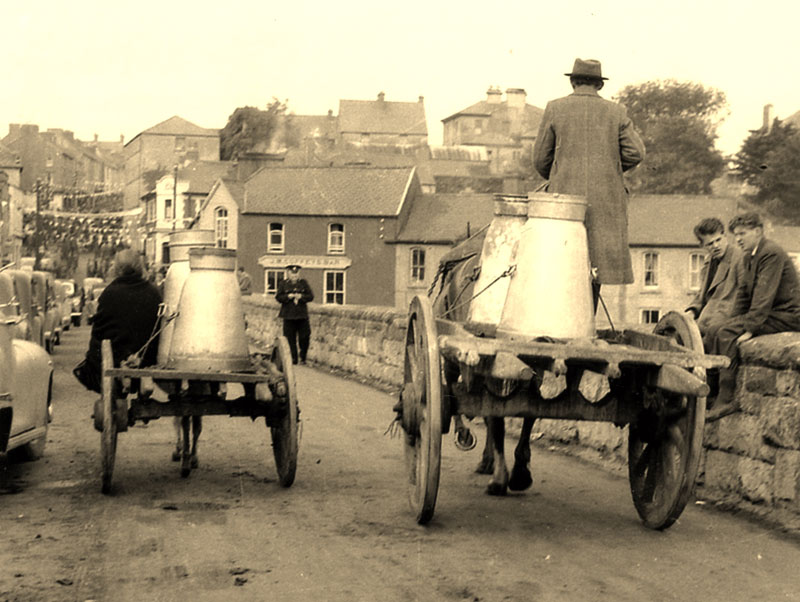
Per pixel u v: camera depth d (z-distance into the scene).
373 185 71.62
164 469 8.99
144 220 95.75
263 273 70.69
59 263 67.81
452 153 125.19
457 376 7.27
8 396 7.54
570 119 7.68
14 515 7.07
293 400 8.00
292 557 6.00
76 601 5.10
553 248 6.71
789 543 6.44
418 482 6.80
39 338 17.97
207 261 8.16
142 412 7.86
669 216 66.56
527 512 7.30
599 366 6.26
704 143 88.50
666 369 6.08
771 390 7.18
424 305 6.74
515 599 5.19
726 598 5.25
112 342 8.67
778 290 7.65
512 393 6.59
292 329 21.86
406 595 5.25
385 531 6.68
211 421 12.25
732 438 7.57
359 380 18.41
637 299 65.19
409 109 148.12
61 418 12.34
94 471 8.87
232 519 7.02
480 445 10.64
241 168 78.38
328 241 70.31
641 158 7.66
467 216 70.88
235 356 8.12
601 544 6.37
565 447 10.25
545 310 6.65
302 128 146.25
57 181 116.38
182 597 5.19
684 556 6.09
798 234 63.91
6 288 13.66
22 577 5.51
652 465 6.86
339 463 9.43
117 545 6.25
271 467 9.18
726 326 7.65
